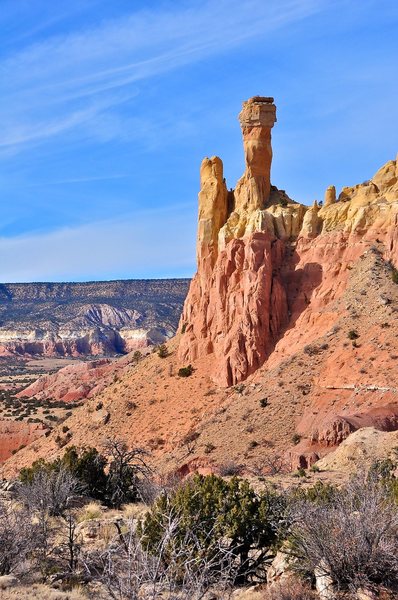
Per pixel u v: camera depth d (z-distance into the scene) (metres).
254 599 17.69
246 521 20.92
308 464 54.06
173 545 15.81
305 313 79.62
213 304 87.19
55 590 18.33
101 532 24.55
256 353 78.94
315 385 68.62
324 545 17.19
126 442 77.38
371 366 66.00
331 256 82.94
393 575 17.02
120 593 14.06
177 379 85.19
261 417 67.50
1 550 20.12
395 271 76.88
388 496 22.09
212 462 63.12
